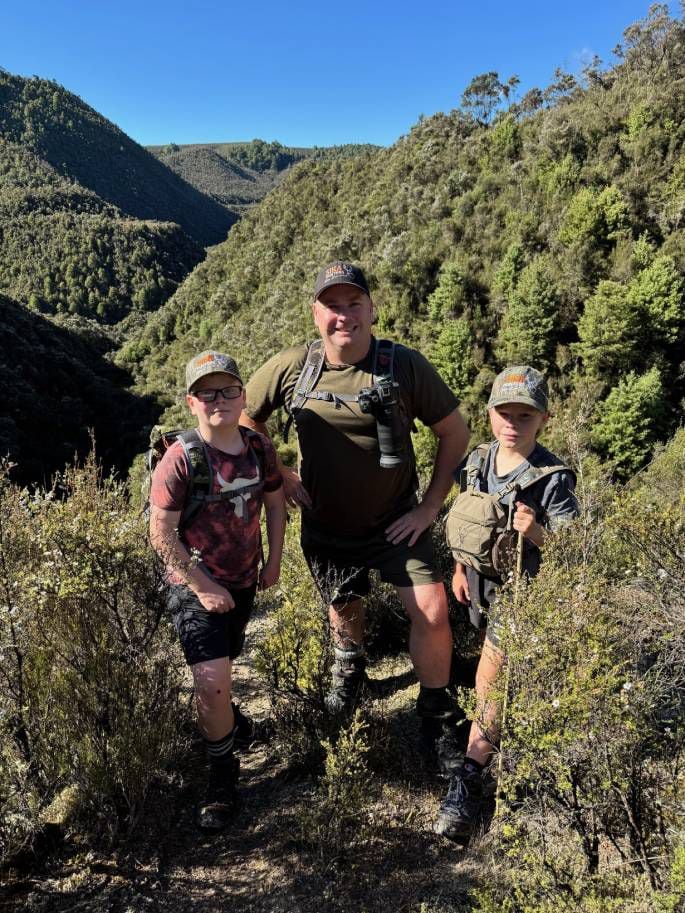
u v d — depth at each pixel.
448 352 37.03
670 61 54.62
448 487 2.13
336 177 88.19
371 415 1.91
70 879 1.58
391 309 47.59
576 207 40.59
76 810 1.75
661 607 1.47
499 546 1.88
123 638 1.77
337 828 1.63
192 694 1.98
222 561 1.90
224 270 95.56
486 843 1.61
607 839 1.42
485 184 52.69
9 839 1.54
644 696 1.30
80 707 1.70
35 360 63.44
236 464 1.87
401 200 62.12
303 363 2.07
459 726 2.08
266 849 1.69
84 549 1.69
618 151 46.81
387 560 2.05
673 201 39.75
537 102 63.94
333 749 1.91
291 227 87.25
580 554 1.59
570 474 1.88
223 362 1.77
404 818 1.79
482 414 32.59
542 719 1.28
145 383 78.31
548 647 1.33
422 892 1.51
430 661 1.96
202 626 1.83
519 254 41.28
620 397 28.14
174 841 1.73
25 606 1.61
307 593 2.23
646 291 31.19
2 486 1.90
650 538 1.57
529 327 35.81
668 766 1.32
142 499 1.97
